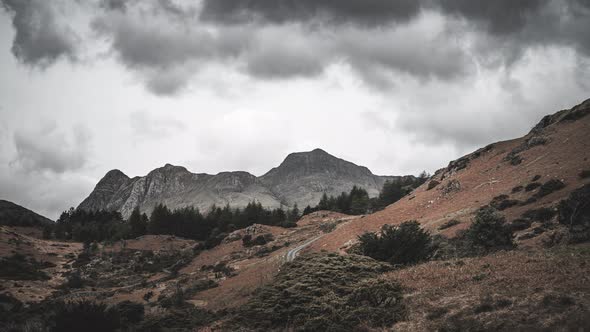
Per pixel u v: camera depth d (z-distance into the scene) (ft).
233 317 95.96
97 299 245.45
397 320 74.08
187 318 116.78
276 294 96.37
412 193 338.34
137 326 111.96
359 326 73.92
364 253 122.21
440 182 307.37
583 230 111.14
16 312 197.57
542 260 82.53
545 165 211.41
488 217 122.01
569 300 60.59
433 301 76.74
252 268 263.70
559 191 168.76
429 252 122.01
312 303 87.04
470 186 255.50
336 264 108.99
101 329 89.20
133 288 284.82
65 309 90.94
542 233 127.85
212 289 232.53
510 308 64.39
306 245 295.89
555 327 55.11
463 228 170.19
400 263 115.03
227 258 329.93
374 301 83.10
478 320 64.03
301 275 104.83
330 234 302.04
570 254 82.79
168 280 302.25
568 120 250.16
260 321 87.61
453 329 63.98
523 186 200.13
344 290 91.61
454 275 85.97
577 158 196.13
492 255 99.76
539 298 64.44
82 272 342.44
